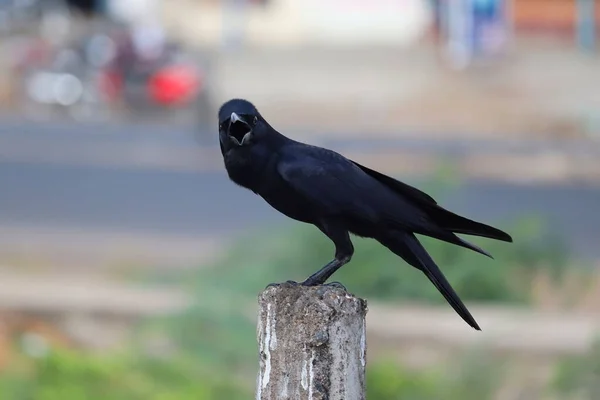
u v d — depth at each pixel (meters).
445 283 5.92
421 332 11.22
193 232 16.94
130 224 17.48
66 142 26.38
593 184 21.88
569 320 11.55
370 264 12.72
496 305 12.47
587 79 35.78
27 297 11.95
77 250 15.62
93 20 43.62
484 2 37.97
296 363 5.10
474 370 10.32
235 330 10.91
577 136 29.94
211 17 44.53
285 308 5.13
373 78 36.25
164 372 10.32
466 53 37.97
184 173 22.34
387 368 10.23
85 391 10.02
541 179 22.45
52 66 32.72
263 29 44.25
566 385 10.12
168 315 11.22
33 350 11.16
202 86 30.50
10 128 28.81
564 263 13.47
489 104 33.59
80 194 19.88
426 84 35.84
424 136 28.92
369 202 6.04
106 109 32.09
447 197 14.75
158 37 32.53
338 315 5.09
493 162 24.52
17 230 16.91
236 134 6.09
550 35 41.22
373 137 28.56
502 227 13.70
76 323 11.76
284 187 6.11
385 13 44.19
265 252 13.18
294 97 34.59
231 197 19.77
